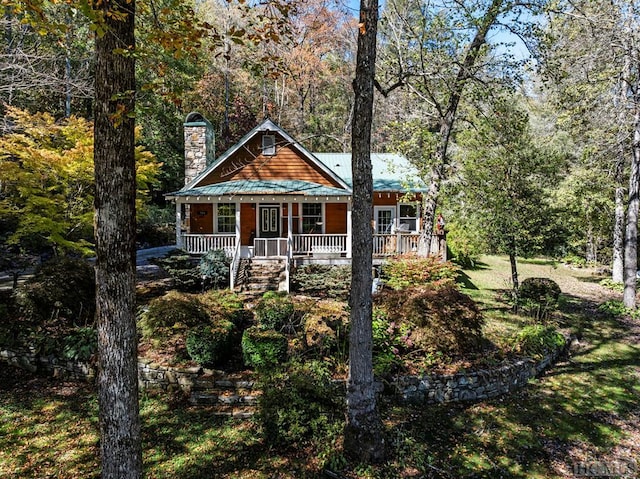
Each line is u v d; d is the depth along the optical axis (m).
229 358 8.16
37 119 12.27
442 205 13.04
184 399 7.20
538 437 6.60
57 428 6.33
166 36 4.11
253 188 15.55
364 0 5.47
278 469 5.54
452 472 5.66
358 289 5.70
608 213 18.61
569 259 24.28
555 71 10.48
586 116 14.02
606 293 16.50
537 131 18.73
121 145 3.96
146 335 8.41
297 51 25.47
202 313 8.64
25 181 11.36
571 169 18.38
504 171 12.41
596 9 11.64
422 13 10.62
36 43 15.06
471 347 8.75
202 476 5.38
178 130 30.08
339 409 6.64
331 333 8.23
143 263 17.11
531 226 12.84
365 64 5.51
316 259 15.27
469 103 12.12
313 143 32.34
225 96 30.59
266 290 13.22
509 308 12.66
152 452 5.82
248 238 17.31
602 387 8.38
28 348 8.27
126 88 3.94
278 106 32.44
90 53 18.47
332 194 15.33
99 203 3.98
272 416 6.08
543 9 9.68
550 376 8.90
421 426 6.79
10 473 5.31
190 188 15.87
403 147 11.68
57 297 9.05
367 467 5.55
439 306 8.66
